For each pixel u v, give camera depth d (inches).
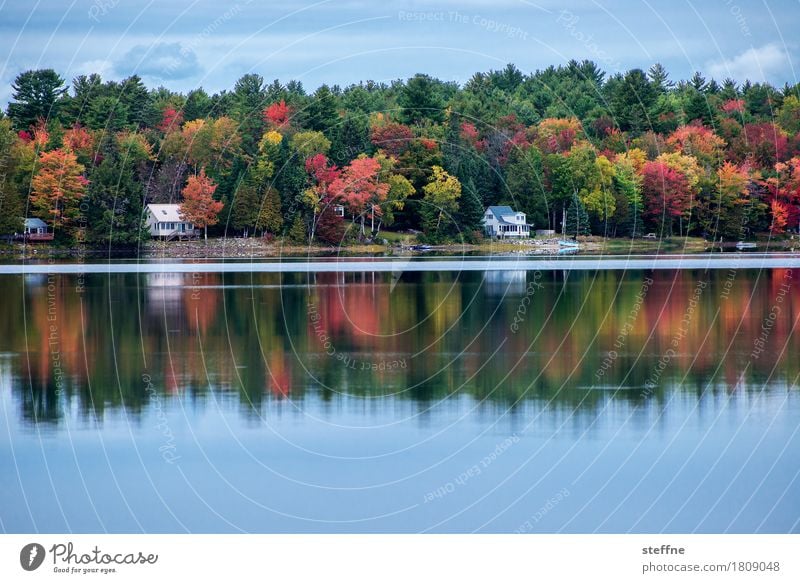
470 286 3865.7
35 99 6697.8
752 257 5516.7
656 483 1371.8
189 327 2704.2
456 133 6860.2
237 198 6382.9
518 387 1909.4
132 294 3560.5
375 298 3449.8
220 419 1669.5
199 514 1283.2
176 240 6397.6
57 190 6058.1
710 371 2017.7
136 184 6230.3
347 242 6437.0
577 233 6638.8
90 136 6520.7
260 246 6358.3
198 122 6820.9
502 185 6761.8
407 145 6673.2
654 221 6776.6
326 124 6879.9
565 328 2667.3
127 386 1903.3
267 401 1796.3
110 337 2518.5
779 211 6707.7
